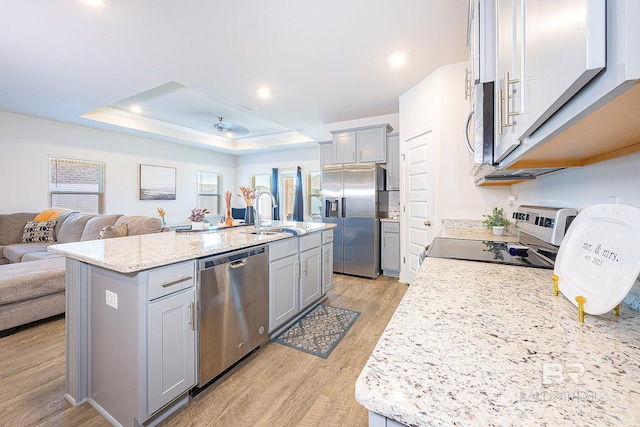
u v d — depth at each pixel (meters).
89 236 3.67
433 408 0.39
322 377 1.85
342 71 3.02
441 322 0.68
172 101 4.29
